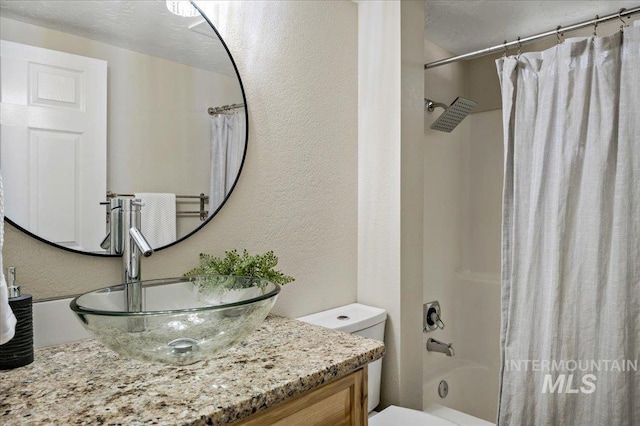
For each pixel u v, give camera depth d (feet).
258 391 2.38
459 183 8.85
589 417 4.88
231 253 4.15
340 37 5.91
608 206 4.86
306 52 5.40
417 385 6.08
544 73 5.38
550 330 5.09
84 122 3.42
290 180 5.18
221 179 4.38
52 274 3.27
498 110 8.67
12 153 3.05
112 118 3.59
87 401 2.26
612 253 4.77
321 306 5.65
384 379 5.91
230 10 4.52
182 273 4.08
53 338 3.22
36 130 3.17
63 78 3.31
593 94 4.98
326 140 5.68
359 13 6.22
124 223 3.51
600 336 4.84
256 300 2.74
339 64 5.89
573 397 4.99
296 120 5.26
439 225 8.24
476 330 8.70
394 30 5.78
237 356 2.99
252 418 2.42
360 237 6.20
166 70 3.95
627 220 4.68
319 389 2.84
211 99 4.30
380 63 5.95
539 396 5.23
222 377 2.60
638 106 4.66
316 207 5.54
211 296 3.71
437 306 7.94
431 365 7.89
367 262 6.11
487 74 8.77
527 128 5.50
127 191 3.67
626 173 4.69
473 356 8.73
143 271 3.81
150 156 3.83
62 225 3.29
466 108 6.88
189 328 2.67
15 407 2.19
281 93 5.06
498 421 5.54
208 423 2.10
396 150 5.75
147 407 2.18
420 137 6.13
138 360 2.63
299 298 5.32
